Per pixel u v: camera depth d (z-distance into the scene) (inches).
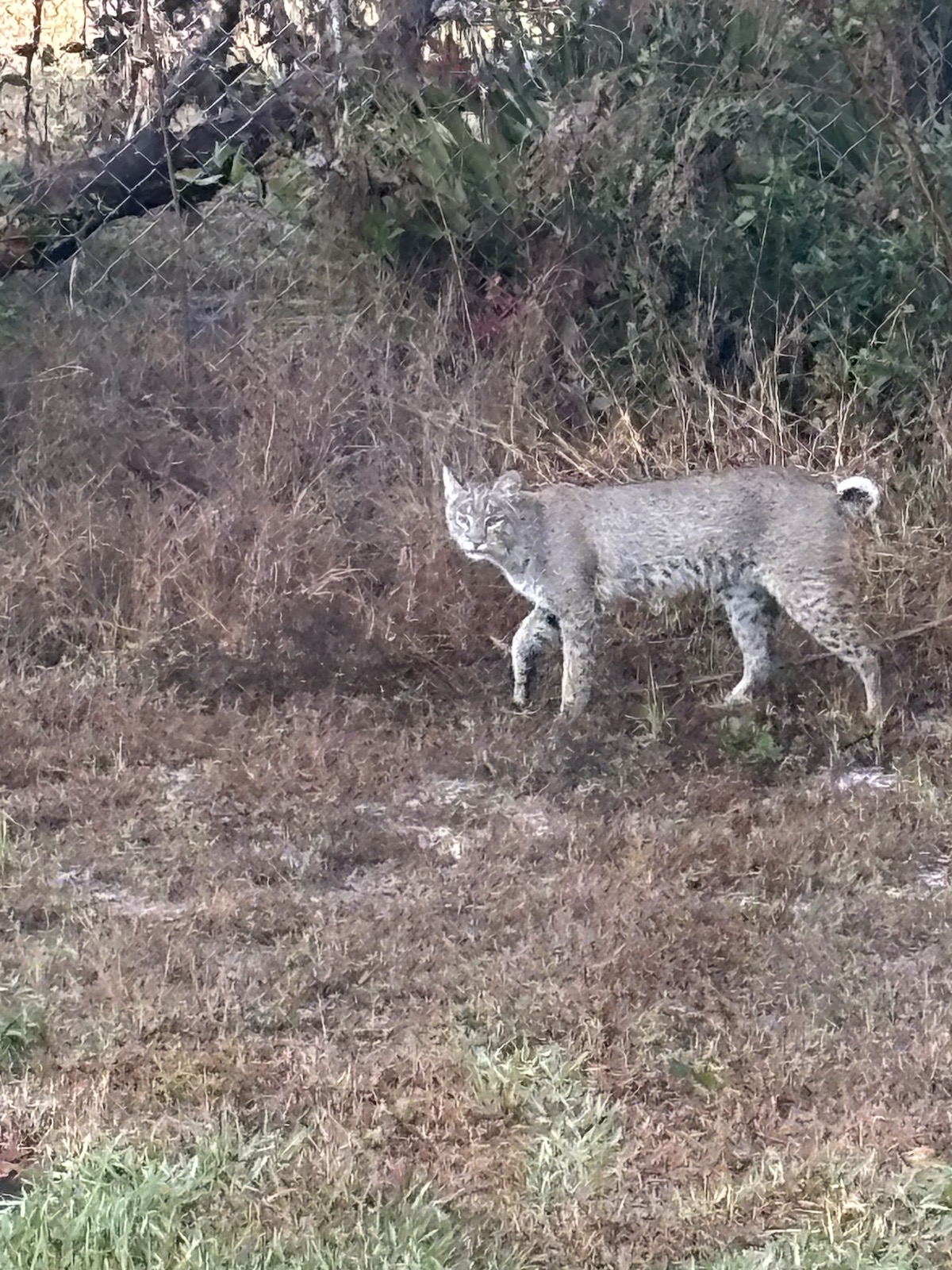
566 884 192.5
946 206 306.2
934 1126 147.0
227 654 259.6
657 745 235.5
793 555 243.8
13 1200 131.6
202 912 184.1
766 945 179.5
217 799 218.7
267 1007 165.8
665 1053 159.0
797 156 324.2
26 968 171.3
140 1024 161.3
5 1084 151.6
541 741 237.5
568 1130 145.6
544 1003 165.3
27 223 319.3
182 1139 144.0
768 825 210.4
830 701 251.4
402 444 301.3
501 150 335.9
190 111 332.8
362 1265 124.7
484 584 279.3
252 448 295.9
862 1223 132.2
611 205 319.0
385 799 221.6
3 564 273.0
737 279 319.6
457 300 323.9
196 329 324.5
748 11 315.6
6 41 343.0
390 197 326.0
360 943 177.6
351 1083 151.8
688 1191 138.1
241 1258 126.6
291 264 331.0
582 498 248.8
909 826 211.0
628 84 325.4
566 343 315.6
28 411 299.9
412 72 330.3
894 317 305.9
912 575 274.5
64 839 205.0
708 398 302.2
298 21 328.5
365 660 260.4
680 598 275.9
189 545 277.3
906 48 320.5
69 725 238.8
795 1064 156.1
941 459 293.6
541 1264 129.2
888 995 169.0
